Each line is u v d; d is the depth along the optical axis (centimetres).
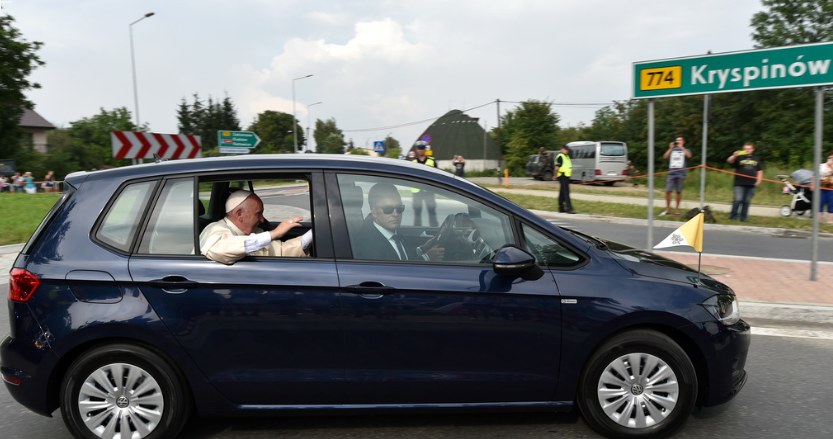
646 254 385
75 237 330
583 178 3472
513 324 328
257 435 353
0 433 361
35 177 4844
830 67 613
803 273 770
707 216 1364
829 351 502
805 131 3619
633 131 4925
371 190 345
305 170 346
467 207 347
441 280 326
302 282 322
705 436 347
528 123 5819
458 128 6450
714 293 345
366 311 324
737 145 4091
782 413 380
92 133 7669
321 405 335
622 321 329
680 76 704
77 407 324
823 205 1379
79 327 316
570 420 368
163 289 321
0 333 568
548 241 344
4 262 938
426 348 328
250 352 325
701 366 347
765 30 4038
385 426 362
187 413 333
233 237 332
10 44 3847
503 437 346
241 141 1902
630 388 335
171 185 341
